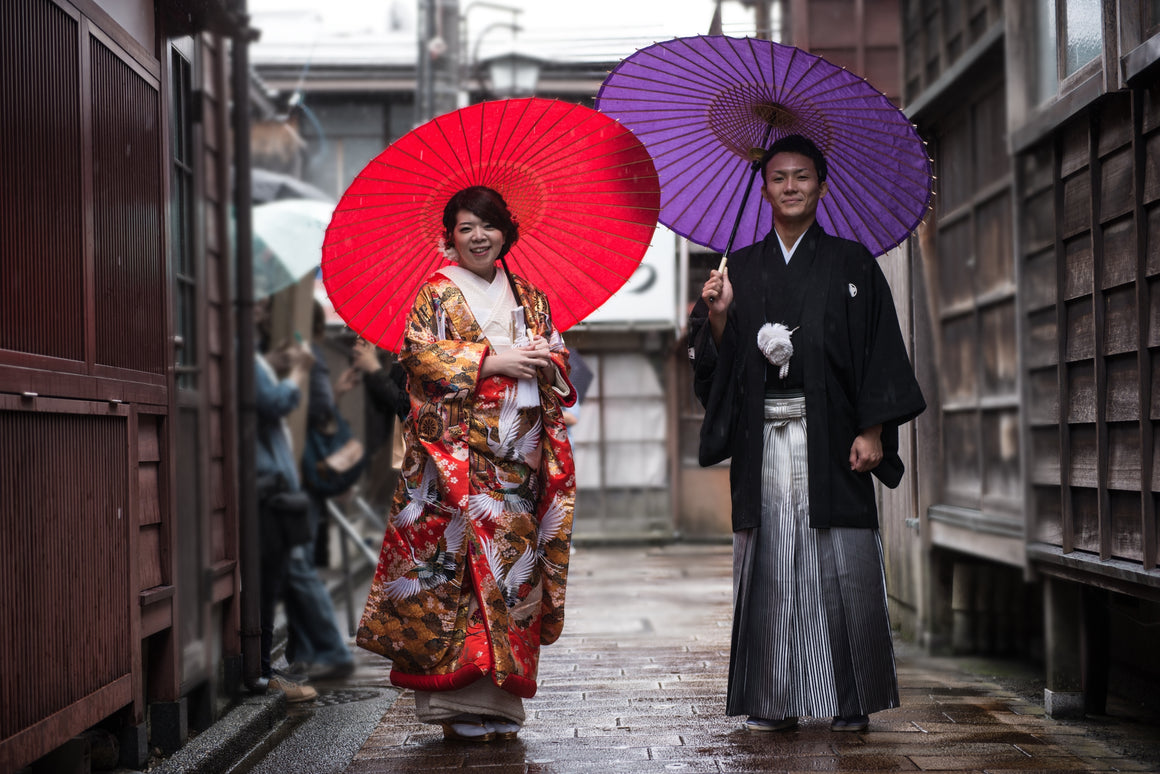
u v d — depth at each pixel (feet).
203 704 13.46
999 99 20.16
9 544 9.07
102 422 11.09
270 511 18.37
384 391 20.24
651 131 13.55
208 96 20.70
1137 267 11.76
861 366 12.52
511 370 12.51
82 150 10.85
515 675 12.44
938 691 15.38
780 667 12.53
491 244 12.84
